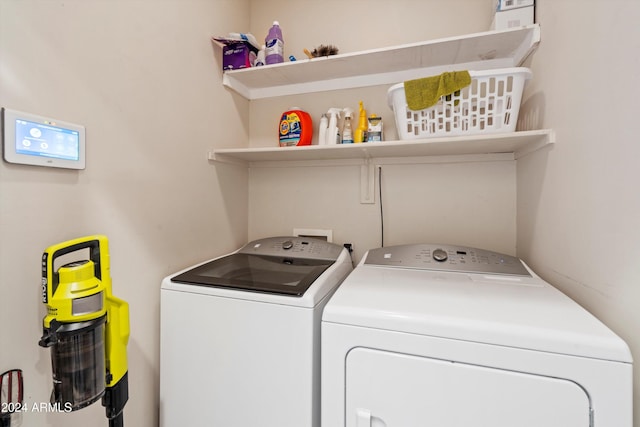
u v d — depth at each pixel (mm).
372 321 833
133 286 1177
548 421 696
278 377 1026
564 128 1062
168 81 1341
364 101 1817
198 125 1544
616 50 782
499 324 746
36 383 858
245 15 1991
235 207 1908
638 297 695
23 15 814
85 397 816
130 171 1158
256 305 1055
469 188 1671
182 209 1439
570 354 685
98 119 1028
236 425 1080
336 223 1912
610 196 806
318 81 1896
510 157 1597
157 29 1277
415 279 1164
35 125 833
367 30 1830
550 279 1174
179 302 1168
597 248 865
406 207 1780
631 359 651
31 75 832
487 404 737
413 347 796
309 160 1955
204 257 1604
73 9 942
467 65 1611
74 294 776
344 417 861
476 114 1239
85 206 991
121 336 915
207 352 1123
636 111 708
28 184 835
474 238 1664
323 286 1123
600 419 664
